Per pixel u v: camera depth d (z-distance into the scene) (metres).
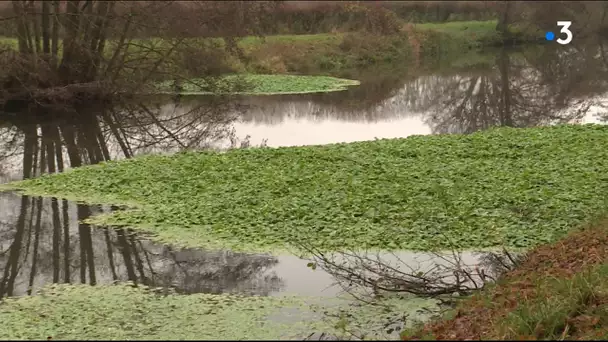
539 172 17.41
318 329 9.76
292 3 62.56
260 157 20.70
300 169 18.69
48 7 35.56
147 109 35.66
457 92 40.91
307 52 54.34
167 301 11.05
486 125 29.81
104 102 36.84
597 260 10.67
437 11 73.50
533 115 32.31
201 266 12.72
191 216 15.35
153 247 13.80
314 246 13.23
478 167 18.25
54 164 23.25
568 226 13.50
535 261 11.79
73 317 10.44
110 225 15.30
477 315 9.42
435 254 12.46
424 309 10.38
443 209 14.65
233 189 17.00
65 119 32.59
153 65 39.38
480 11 73.88
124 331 9.81
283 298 11.01
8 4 36.53
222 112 34.56
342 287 11.45
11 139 27.91
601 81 44.28
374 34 60.59
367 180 17.20
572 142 21.31
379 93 41.03
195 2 38.88
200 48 40.97
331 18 62.34
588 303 9.24
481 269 11.91
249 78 46.22
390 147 21.36
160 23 36.88
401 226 13.95
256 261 12.77
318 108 35.69
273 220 14.62
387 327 9.80
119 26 37.00
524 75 48.03
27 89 33.22
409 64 56.44
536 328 8.52
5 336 9.71
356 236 13.60
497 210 14.59
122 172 19.70
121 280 12.32
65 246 14.32
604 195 15.09
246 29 42.16
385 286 11.29
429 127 29.64
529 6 69.31
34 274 12.91
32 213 16.72
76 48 35.84
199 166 19.66
